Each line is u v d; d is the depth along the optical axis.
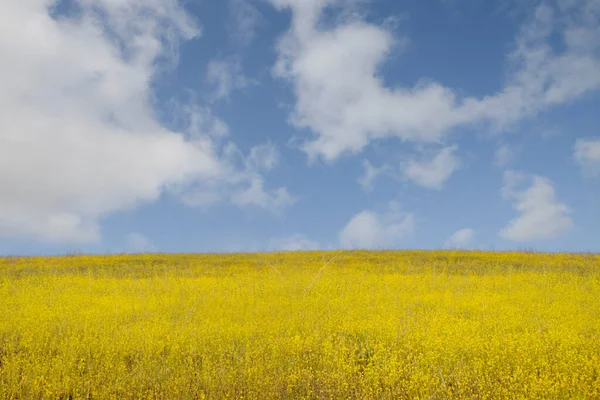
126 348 9.95
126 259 25.17
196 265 23.31
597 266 21.97
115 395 7.89
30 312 12.46
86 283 17.36
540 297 15.04
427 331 10.91
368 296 15.05
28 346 9.91
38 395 7.97
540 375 8.79
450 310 13.46
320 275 18.75
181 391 8.19
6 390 7.92
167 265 23.31
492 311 13.11
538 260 24.45
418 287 16.59
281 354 9.70
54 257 26.42
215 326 11.16
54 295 14.86
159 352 9.84
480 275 19.94
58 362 8.84
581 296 15.13
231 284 17.03
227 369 8.91
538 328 11.48
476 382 8.51
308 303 14.12
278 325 11.55
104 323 11.41
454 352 9.80
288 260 24.88
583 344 10.38
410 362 9.45
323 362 9.29
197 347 10.12
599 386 8.32
